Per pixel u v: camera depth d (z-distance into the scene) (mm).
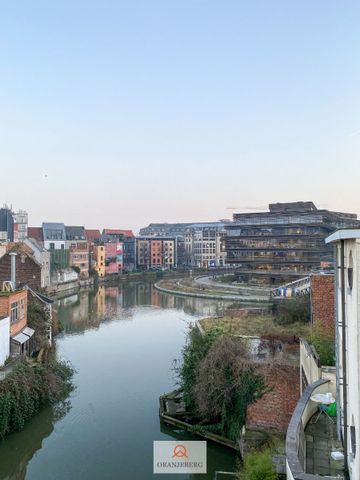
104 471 21125
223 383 22547
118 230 175375
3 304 29703
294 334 28859
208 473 20672
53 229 116812
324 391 14836
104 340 47531
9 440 23234
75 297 85375
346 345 10922
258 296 84625
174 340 47719
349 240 10336
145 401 29344
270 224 108812
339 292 12781
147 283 120875
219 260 171125
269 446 19453
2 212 107062
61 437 24469
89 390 31469
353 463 9875
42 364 29438
